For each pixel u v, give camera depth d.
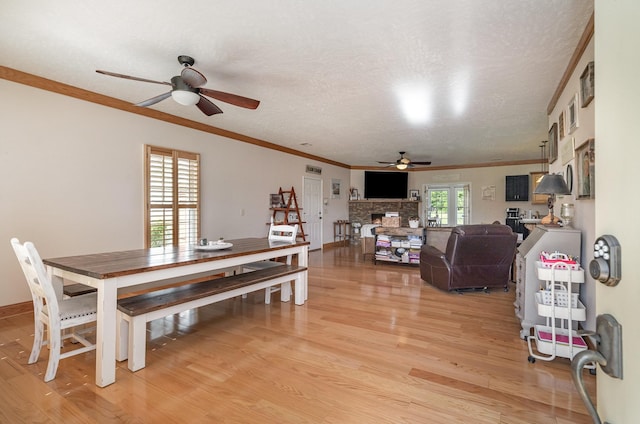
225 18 2.23
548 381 2.08
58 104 3.41
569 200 3.31
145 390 1.95
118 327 2.28
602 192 0.78
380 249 6.23
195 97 2.80
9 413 1.72
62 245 3.46
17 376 2.08
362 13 2.16
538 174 8.04
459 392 1.95
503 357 2.41
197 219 4.88
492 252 4.09
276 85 3.42
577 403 1.84
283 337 2.75
